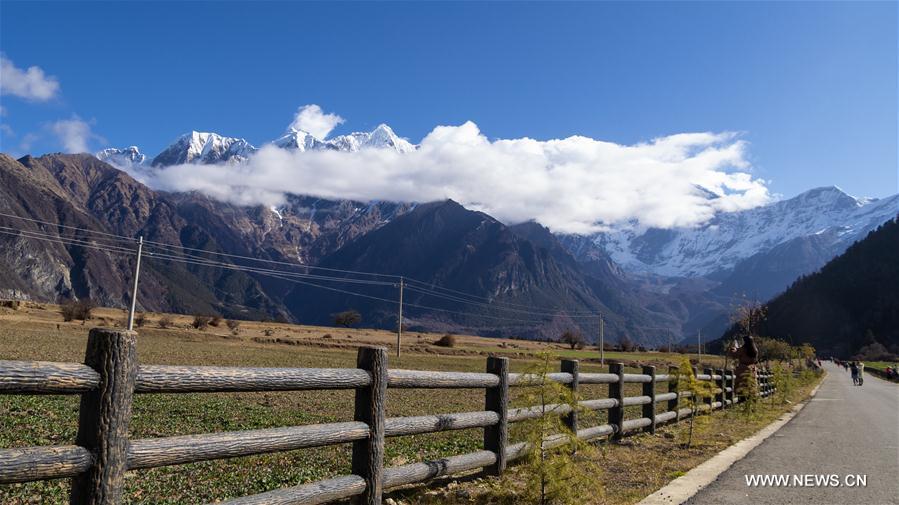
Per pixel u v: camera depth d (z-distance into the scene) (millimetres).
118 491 3555
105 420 3516
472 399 23500
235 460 9250
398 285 78688
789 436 12773
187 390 4020
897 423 16312
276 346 77438
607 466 8680
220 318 112625
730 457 9695
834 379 59156
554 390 6664
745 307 57562
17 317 87438
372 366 5492
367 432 5422
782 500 6848
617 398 10781
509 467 7844
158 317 123562
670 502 6613
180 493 7113
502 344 135875
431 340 123500
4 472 3123
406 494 6648
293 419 14914
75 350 38156
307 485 4910
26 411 13234
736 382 20906
